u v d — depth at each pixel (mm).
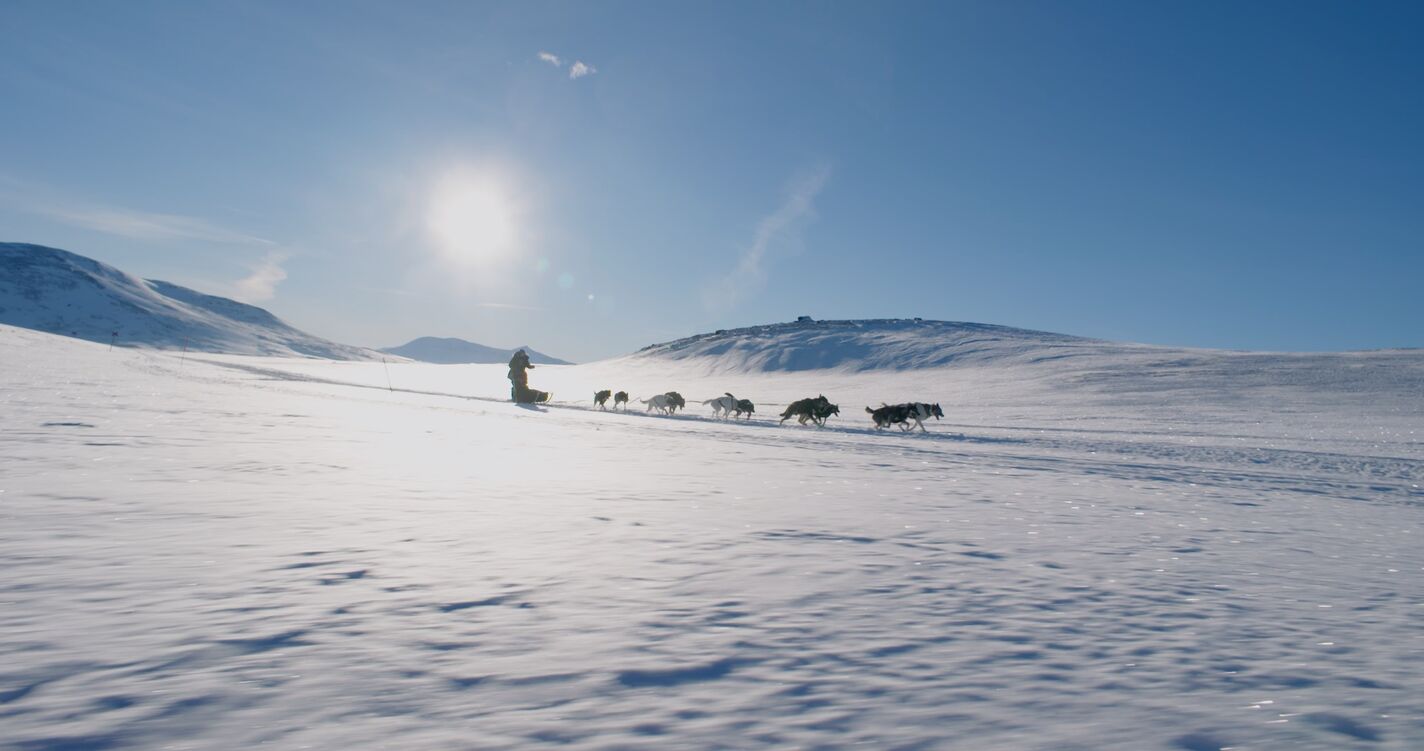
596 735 1928
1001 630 3182
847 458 14328
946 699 2314
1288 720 2217
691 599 3514
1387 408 39750
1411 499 10883
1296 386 49250
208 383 37125
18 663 2291
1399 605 3941
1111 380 57531
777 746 1901
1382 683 2598
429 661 2480
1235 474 13711
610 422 25672
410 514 5676
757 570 4223
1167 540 6082
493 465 10047
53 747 1729
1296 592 4223
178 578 3455
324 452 10398
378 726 1936
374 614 3018
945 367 84938
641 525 5652
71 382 24062
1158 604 3799
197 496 5992
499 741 1865
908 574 4289
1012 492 9430
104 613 2861
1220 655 2910
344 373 85562
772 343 112250
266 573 3633
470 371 111438
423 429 16672
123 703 2018
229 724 1909
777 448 16609
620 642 2781
